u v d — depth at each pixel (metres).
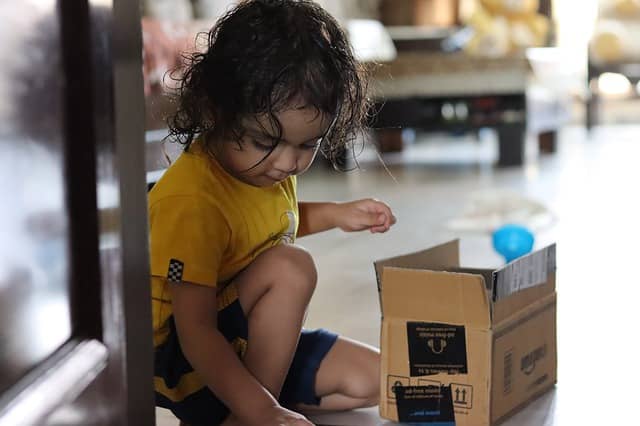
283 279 1.41
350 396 1.54
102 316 0.92
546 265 1.56
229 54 1.33
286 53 1.31
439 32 6.58
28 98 0.80
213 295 1.38
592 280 2.50
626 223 3.41
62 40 0.86
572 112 8.00
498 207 3.50
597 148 6.09
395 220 1.65
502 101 5.18
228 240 1.41
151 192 1.41
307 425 1.30
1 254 0.75
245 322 1.43
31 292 0.80
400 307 1.44
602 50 7.23
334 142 1.47
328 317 2.14
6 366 0.76
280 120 1.32
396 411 1.46
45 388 0.80
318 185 4.65
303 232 1.65
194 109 1.39
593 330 2.00
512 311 1.46
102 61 0.92
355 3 6.31
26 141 0.80
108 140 0.93
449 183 4.63
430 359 1.44
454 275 1.39
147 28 2.98
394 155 5.96
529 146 6.31
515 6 5.68
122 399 0.96
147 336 1.04
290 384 1.53
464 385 1.42
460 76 5.11
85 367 0.87
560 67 5.88
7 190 0.76
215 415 1.48
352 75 1.42
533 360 1.55
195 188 1.39
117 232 0.95
